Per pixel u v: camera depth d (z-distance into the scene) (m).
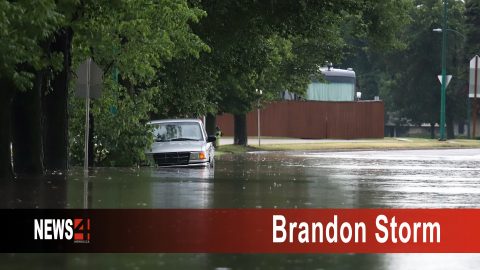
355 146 131.12
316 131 169.75
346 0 73.75
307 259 23.88
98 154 65.19
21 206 34.19
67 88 57.38
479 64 163.38
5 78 45.97
